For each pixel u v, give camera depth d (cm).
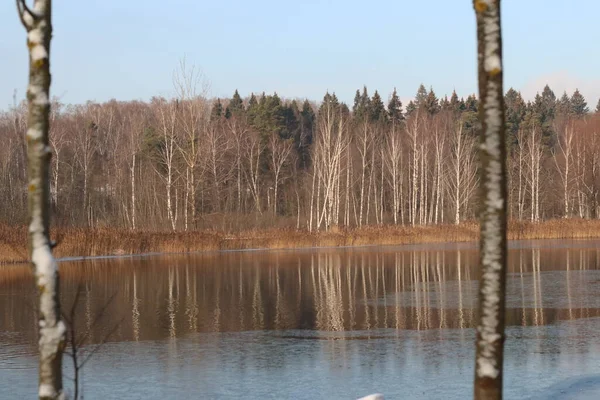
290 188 8269
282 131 9575
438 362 1455
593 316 2003
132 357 1537
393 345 1638
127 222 5922
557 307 2170
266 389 1263
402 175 7669
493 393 628
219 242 4931
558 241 5506
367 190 8150
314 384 1291
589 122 8075
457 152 6681
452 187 7712
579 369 1382
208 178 6788
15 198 5453
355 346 1631
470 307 2203
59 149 6347
